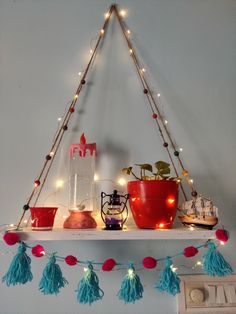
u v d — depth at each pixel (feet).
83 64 3.61
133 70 3.65
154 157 3.48
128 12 3.74
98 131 3.49
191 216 2.92
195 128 3.58
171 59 3.70
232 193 3.47
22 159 3.38
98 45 3.67
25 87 3.52
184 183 3.44
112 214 2.88
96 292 2.69
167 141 3.53
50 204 3.31
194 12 3.78
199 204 2.90
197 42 3.74
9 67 3.54
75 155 3.23
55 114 3.49
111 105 3.55
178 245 3.32
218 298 3.16
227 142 3.58
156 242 3.32
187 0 3.79
